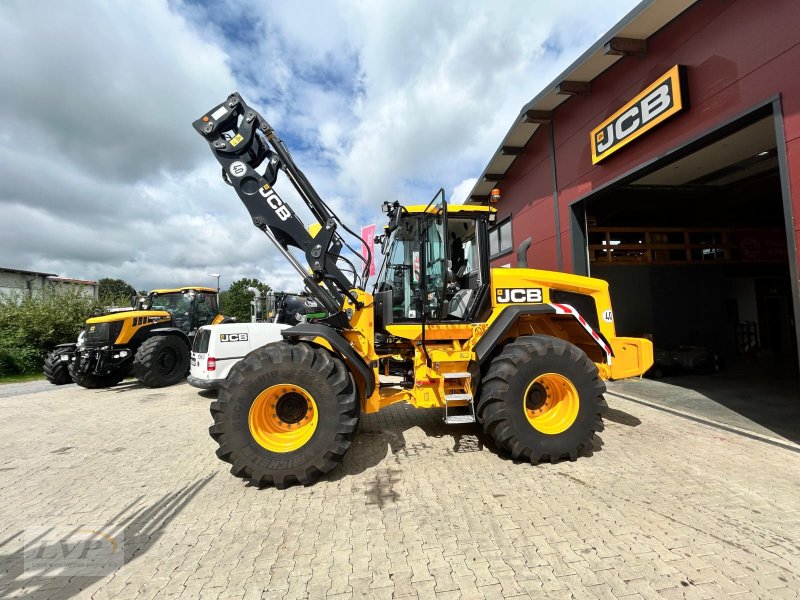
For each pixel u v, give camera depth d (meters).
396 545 2.38
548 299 4.30
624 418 4.79
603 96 6.02
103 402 7.07
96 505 3.05
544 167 7.74
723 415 4.75
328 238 3.87
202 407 6.43
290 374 3.18
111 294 16.42
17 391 8.69
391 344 4.50
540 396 3.71
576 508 2.75
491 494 2.99
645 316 8.62
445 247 3.90
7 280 22.69
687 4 4.49
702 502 2.79
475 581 2.04
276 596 1.98
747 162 6.47
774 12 3.68
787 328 9.66
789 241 3.56
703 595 1.91
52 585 2.12
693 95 4.52
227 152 3.89
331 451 3.17
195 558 2.32
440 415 5.20
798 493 2.88
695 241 9.38
